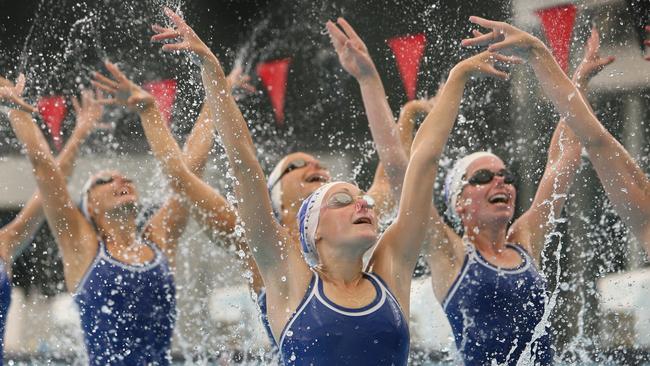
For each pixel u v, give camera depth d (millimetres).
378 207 13914
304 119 28172
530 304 12297
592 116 10523
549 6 17438
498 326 12156
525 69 21578
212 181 21875
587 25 17750
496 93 22266
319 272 9961
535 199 13367
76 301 13625
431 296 20672
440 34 22844
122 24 23234
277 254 9859
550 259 19641
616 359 16781
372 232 9609
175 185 12797
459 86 10492
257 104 28109
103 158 25734
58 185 13602
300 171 13008
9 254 13523
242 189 9781
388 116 11656
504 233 12820
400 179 11547
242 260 12781
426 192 10078
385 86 24672
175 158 12852
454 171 13383
